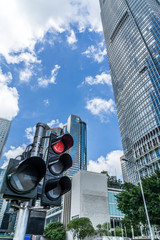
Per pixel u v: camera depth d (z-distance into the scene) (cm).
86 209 6175
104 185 7044
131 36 11044
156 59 8600
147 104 8381
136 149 8456
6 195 268
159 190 2169
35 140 368
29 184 280
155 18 9400
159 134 7150
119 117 11044
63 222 6994
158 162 6856
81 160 17350
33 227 343
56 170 350
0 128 15775
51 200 314
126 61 11112
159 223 2223
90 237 5112
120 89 11394
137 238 3569
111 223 6250
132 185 2666
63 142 386
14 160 295
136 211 2289
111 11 14638
